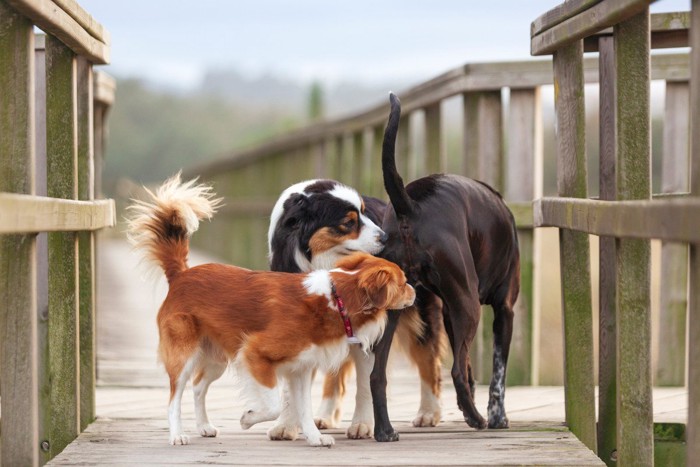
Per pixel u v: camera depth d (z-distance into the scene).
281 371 6.04
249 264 21.92
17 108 5.00
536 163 8.80
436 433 6.50
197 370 6.54
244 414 5.91
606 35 6.72
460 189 6.34
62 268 6.49
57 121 6.39
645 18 5.27
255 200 22.73
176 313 6.16
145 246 6.38
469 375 7.00
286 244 7.04
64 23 5.62
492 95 8.86
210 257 28.86
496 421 6.70
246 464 5.54
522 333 8.73
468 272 6.07
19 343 5.12
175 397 6.16
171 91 97.25
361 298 5.92
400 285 5.84
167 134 87.50
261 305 5.96
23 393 5.14
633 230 4.59
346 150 14.08
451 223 6.06
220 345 6.11
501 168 8.90
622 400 5.38
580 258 6.52
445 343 6.84
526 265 8.69
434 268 6.00
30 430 5.15
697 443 3.92
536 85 8.66
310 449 5.96
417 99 10.28
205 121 91.00
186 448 6.05
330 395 6.89
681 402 7.80
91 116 7.03
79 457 5.81
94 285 7.19
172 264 6.34
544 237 14.81
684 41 7.57
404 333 6.66
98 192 10.45
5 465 5.14
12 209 4.27
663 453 7.05
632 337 5.36
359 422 6.41
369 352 6.38
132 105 91.06
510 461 5.59
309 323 5.91
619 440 5.42
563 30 6.18
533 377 8.78
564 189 6.60
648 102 5.30
